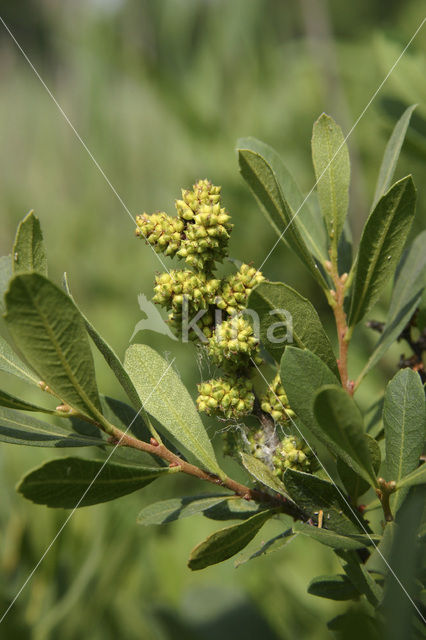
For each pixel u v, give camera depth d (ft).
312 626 1.53
